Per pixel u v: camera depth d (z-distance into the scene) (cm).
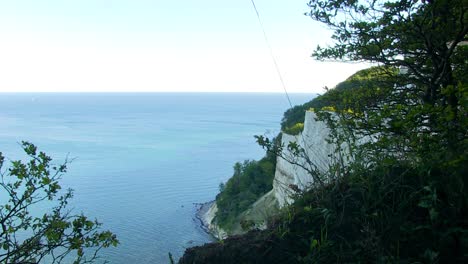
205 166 11500
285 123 4400
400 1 551
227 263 404
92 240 566
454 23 544
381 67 656
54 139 17688
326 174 497
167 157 13150
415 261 364
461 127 391
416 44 592
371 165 468
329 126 578
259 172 4744
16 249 530
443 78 571
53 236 527
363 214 412
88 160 12069
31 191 550
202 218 5719
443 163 395
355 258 378
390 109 488
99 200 6925
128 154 13750
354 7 577
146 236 4741
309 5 602
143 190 8100
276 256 400
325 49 634
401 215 405
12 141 15800
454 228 372
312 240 396
